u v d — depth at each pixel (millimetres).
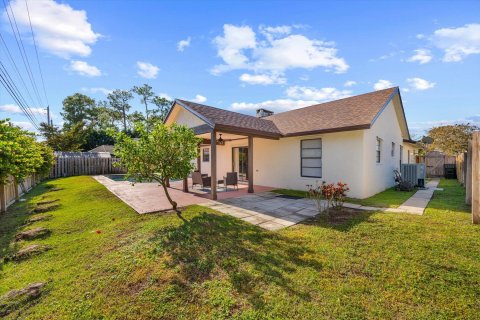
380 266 3375
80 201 8164
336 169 9289
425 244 4016
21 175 6895
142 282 3123
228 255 3752
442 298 2682
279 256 3742
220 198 8633
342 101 11734
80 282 3189
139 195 9133
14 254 4070
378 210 6539
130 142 5520
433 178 16516
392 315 2449
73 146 24359
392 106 11688
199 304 2691
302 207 7137
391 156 11719
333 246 4078
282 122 12445
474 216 5086
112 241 4438
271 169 11852
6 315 2639
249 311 2543
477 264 3346
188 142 5949
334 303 2643
